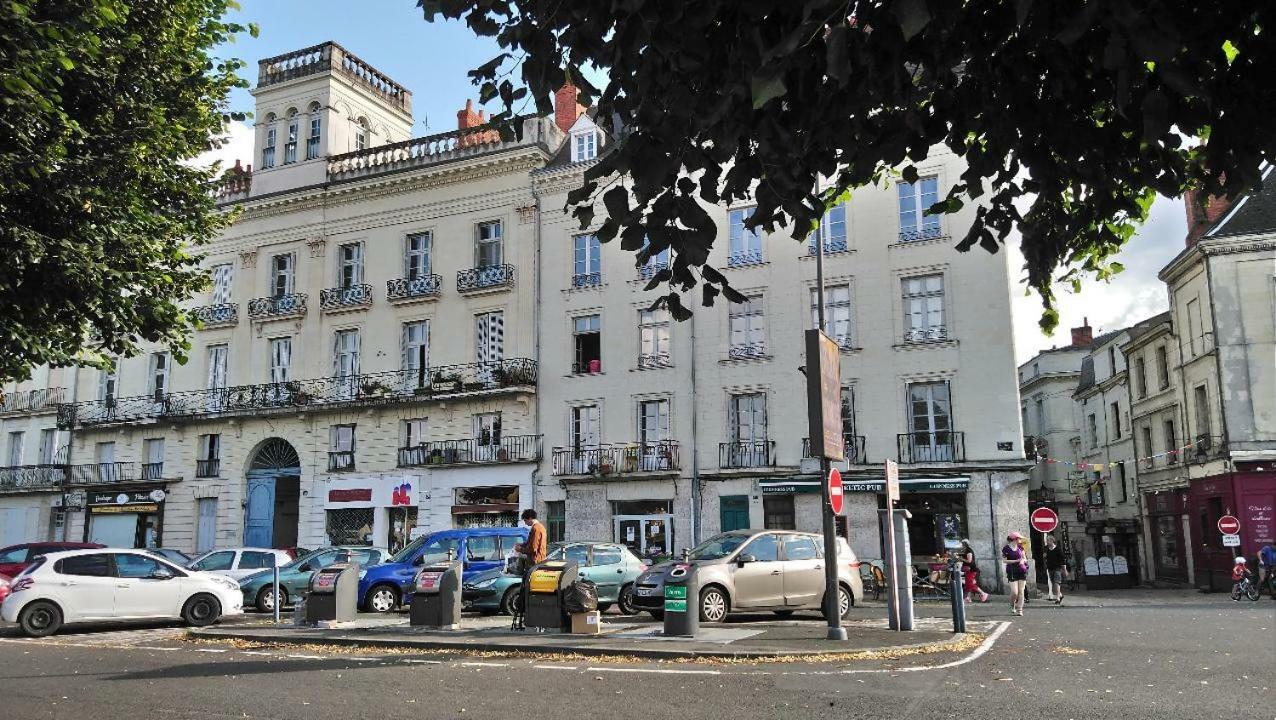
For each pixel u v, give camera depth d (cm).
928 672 1062
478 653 1273
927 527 2806
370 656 1258
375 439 3484
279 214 3853
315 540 3488
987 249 541
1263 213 3066
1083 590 3234
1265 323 2984
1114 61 286
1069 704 859
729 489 2986
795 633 1409
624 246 429
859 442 2884
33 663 1218
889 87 389
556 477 3166
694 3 346
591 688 962
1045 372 5116
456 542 2095
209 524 3725
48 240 1003
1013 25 372
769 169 424
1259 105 388
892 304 2925
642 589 1661
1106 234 558
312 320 3703
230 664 1183
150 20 1200
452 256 3531
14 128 935
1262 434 2927
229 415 3662
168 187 1289
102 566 1730
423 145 3662
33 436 4269
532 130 3459
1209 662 1159
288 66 3972
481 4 426
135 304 1188
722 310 3103
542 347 3316
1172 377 3491
